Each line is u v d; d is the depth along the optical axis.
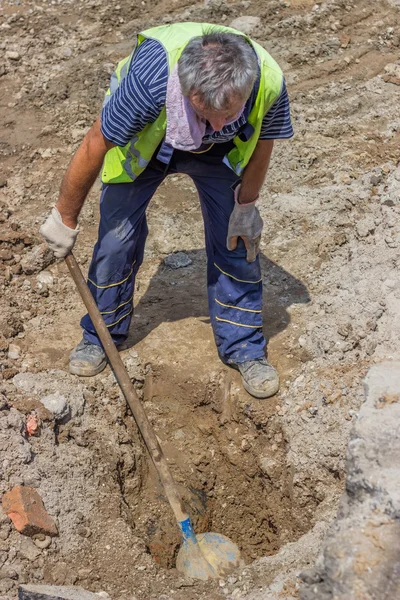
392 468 2.96
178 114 3.27
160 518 4.11
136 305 4.85
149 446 3.81
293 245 5.14
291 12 7.46
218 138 3.43
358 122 6.27
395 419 3.13
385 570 2.67
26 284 4.88
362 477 2.94
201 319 4.74
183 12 7.45
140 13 7.46
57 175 5.79
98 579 3.51
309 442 3.97
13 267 4.95
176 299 4.89
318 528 3.63
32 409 3.96
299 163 5.83
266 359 4.38
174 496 3.78
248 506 4.27
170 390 4.45
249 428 4.28
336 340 4.32
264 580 3.45
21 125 6.24
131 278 4.25
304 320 4.63
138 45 3.49
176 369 4.44
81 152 3.50
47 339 4.55
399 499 2.80
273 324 4.62
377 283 4.56
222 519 4.27
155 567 3.62
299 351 4.44
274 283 4.89
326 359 4.30
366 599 2.63
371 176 5.51
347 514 2.95
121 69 3.60
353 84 6.69
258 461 4.21
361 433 3.08
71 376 4.30
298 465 3.95
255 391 4.23
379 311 4.39
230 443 4.33
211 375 4.39
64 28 7.25
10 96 6.52
